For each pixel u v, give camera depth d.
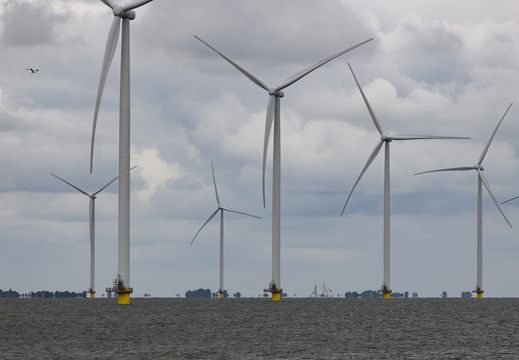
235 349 113.50
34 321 155.62
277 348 114.81
